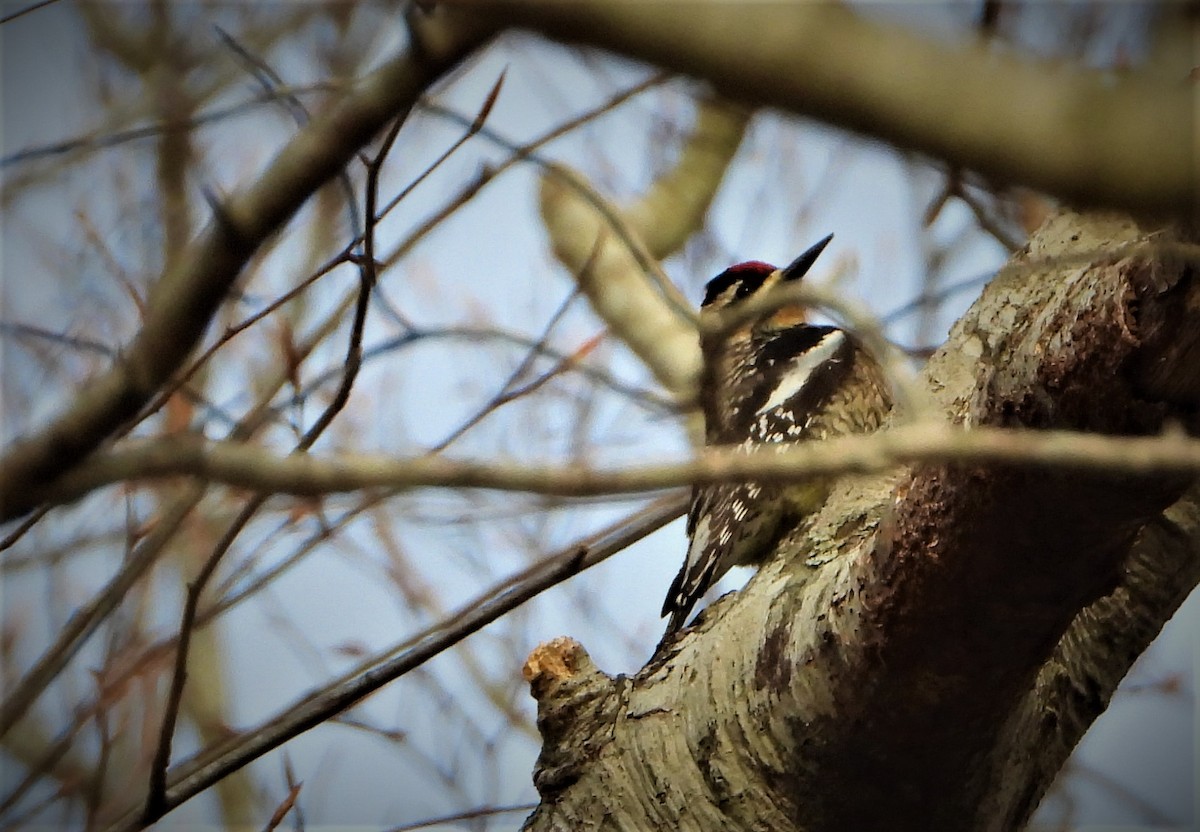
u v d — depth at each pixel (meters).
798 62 3.08
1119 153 3.03
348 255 6.14
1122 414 4.94
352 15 7.93
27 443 4.24
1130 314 4.83
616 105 6.57
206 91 8.52
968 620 5.49
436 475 4.08
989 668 5.61
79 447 4.21
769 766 6.25
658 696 6.66
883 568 5.65
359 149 4.26
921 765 6.04
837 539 6.67
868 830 6.32
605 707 6.75
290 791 7.57
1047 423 5.07
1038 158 3.07
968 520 5.27
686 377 9.82
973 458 4.11
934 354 7.65
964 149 3.10
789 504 8.87
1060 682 6.61
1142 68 3.28
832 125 3.15
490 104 6.05
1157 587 6.81
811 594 6.27
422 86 4.09
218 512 10.15
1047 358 5.04
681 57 3.13
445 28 4.00
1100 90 3.06
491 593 8.59
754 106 3.22
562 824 6.55
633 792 6.47
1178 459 4.01
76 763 9.29
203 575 6.45
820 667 6.00
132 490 8.05
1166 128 3.00
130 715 9.50
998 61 3.10
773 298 5.01
